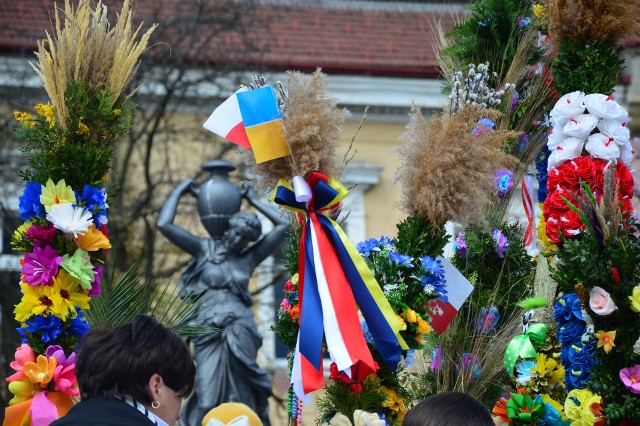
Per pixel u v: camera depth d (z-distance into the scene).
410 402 5.28
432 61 17.19
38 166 4.96
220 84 15.17
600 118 4.93
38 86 15.42
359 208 16.69
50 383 4.76
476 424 3.75
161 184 15.41
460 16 7.13
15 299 14.41
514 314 5.88
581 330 4.80
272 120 4.80
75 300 4.86
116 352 3.67
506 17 6.05
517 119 5.91
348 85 17.03
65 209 4.81
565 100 4.96
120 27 5.14
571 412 4.63
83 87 5.02
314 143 4.74
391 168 16.91
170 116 14.99
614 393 4.52
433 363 5.68
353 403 4.97
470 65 5.31
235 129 4.88
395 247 5.08
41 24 16.41
